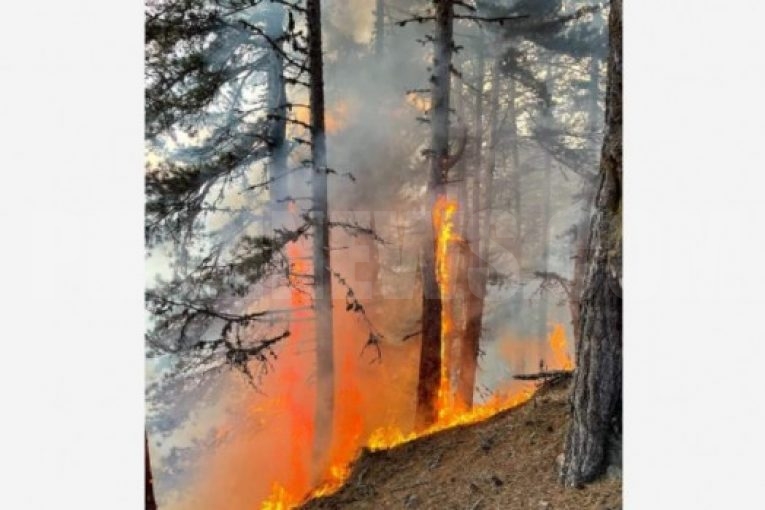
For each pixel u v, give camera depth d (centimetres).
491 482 521
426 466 592
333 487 621
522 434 576
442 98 653
